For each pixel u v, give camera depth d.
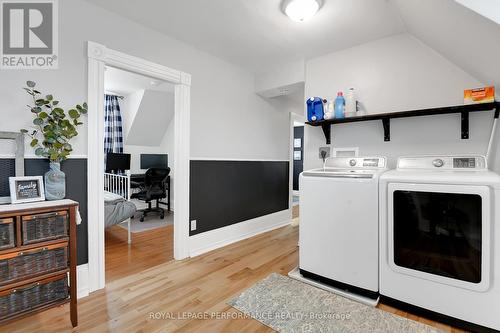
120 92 4.91
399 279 1.70
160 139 5.65
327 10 1.99
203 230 2.88
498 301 1.40
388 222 1.72
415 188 1.62
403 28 2.24
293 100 4.40
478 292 1.45
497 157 1.92
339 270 1.92
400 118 2.33
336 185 1.93
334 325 1.56
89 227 1.93
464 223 1.50
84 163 1.93
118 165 4.67
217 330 1.52
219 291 1.96
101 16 2.01
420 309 1.63
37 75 1.73
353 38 2.45
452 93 2.09
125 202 3.13
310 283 2.06
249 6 1.98
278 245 3.08
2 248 1.33
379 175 1.79
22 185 1.59
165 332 1.50
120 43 2.12
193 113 2.74
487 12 1.17
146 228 3.79
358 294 1.87
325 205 1.99
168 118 5.36
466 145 2.03
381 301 1.80
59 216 1.52
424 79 2.21
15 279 1.37
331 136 2.74
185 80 2.61
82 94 1.91
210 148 2.94
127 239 3.27
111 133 5.05
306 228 2.11
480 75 1.88
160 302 1.81
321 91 2.88
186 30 2.36
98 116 1.97
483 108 1.87
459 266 1.51
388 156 2.39
